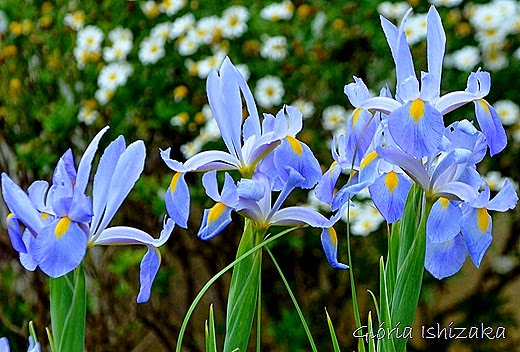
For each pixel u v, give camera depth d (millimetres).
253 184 1562
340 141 1725
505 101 4113
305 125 4359
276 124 1623
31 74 4883
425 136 1477
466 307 4801
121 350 4754
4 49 4828
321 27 4375
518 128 4133
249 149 1649
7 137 4969
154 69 4508
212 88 1667
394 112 1509
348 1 4441
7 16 4961
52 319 1451
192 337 4984
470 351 5000
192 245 4758
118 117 4457
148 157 4625
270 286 4727
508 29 4098
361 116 1649
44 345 4715
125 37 4465
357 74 4387
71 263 1382
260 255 1620
